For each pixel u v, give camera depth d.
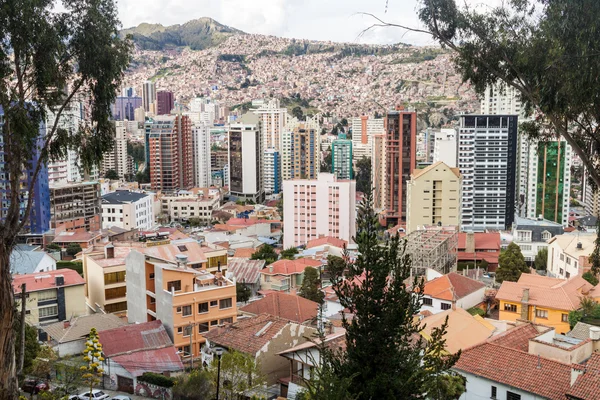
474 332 55.12
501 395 42.94
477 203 196.12
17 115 29.69
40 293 82.62
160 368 61.56
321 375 28.73
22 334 30.55
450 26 31.77
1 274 29.59
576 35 27.64
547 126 34.09
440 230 123.38
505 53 31.28
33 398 51.72
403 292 28.88
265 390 48.72
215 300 69.75
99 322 72.94
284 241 178.25
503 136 191.50
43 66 30.89
